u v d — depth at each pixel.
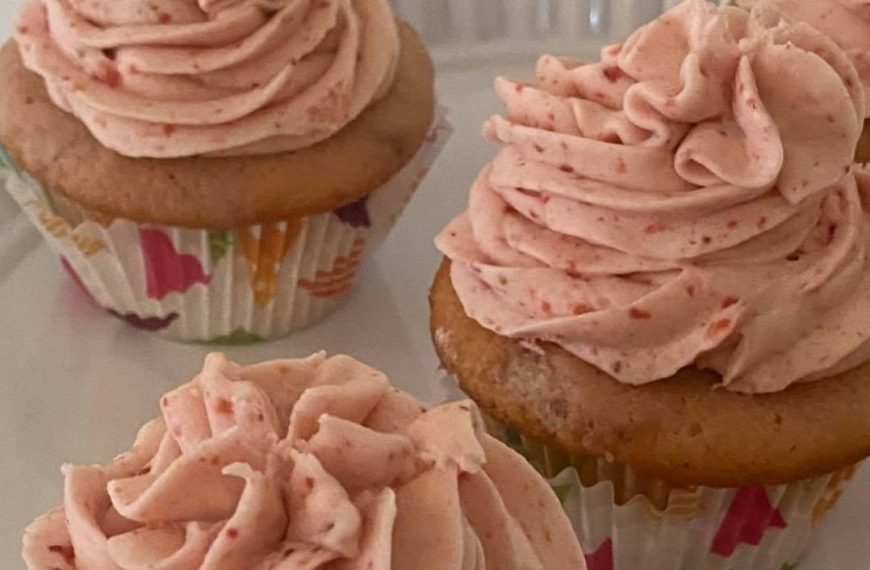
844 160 0.26
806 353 0.25
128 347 0.32
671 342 0.25
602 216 0.26
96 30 0.29
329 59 0.30
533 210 0.26
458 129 0.36
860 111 0.26
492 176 0.27
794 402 0.25
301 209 0.29
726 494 0.26
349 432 0.21
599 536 0.27
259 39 0.29
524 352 0.26
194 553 0.21
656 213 0.25
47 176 0.29
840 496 0.28
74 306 0.32
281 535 0.21
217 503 0.21
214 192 0.29
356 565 0.20
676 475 0.25
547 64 0.27
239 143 0.29
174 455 0.22
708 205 0.25
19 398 0.30
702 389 0.25
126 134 0.29
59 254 0.31
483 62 0.38
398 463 0.21
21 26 0.30
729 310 0.25
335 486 0.21
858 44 0.33
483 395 0.26
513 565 0.22
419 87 0.32
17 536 0.28
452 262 0.28
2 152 0.30
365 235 0.31
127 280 0.31
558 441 0.26
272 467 0.21
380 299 0.33
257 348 0.32
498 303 0.26
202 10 0.29
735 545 0.27
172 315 0.31
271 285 0.31
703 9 0.26
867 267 0.26
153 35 0.29
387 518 0.21
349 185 0.30
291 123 0.29
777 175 0.25
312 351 0.32
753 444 0.25
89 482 0.22
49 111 0.29
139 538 0.21
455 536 0.21
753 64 0.25
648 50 0.26
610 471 0.26
